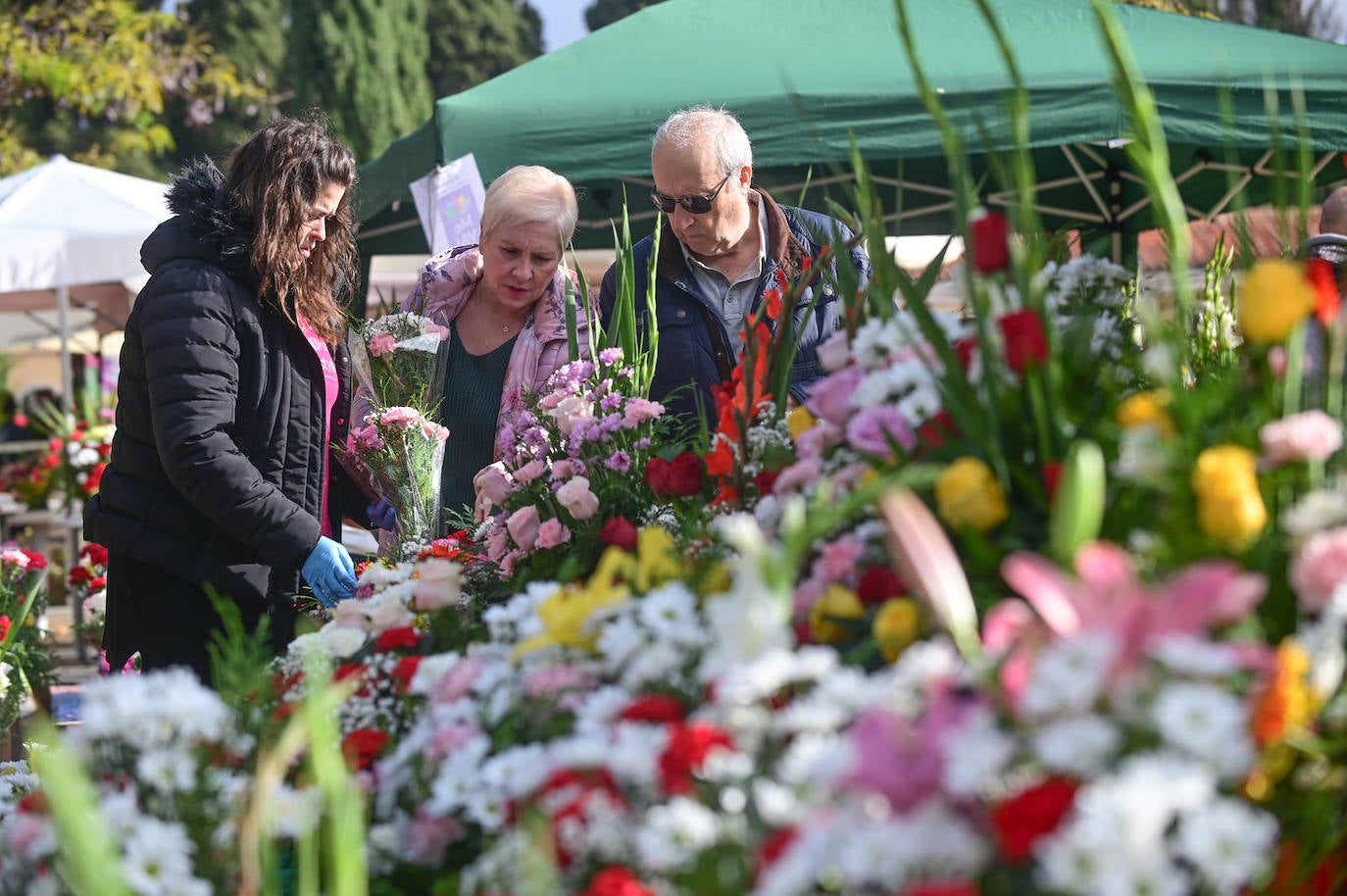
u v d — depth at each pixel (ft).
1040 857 2.95
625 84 16.28
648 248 10.09
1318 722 3.54
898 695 3.50
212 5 84.64
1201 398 4.26
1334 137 16.37
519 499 7.65
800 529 3.57
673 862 3.43
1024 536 4.17
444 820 4.47
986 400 4.50
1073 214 23.79
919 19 17.80
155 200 26.81
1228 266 5.72
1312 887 3.60
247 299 8.69
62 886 4.20
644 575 5.01
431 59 93.56
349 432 9.68
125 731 4.45
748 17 17.95
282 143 8.70
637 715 4.00
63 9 52.49
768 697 4.04
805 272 6.88
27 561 13.52
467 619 6.41
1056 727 3.07
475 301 10.23
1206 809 3.03
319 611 8.86
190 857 4.22
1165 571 3.74
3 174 51.21
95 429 25.39
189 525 8.68
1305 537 3.71
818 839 3.19
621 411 7.58
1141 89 4.31
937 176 20.95
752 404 6.18
